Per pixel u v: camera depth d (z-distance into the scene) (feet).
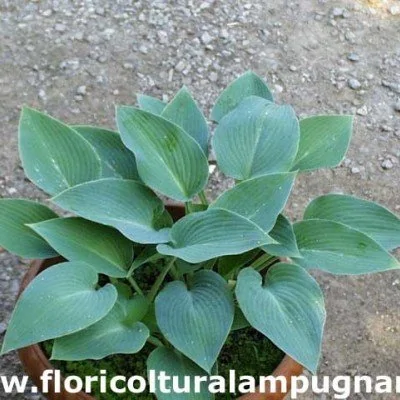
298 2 4.49
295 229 2.34
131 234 2.16
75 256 2.20
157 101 2.61
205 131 2.50
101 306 2.05
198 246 2.12
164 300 2.17
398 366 3.11
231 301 2.16
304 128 2.50
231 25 4.30
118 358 2.39
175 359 2.17
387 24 4.44
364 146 3.82
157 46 4.14
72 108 3.83
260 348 2.42
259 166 2.36
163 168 2.33
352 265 2.25
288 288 2.19
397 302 3.30
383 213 2.40
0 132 3.69
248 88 2.60
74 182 2.34
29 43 4.08
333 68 4.16
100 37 4.15
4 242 2.25
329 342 3.14
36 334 1.98
